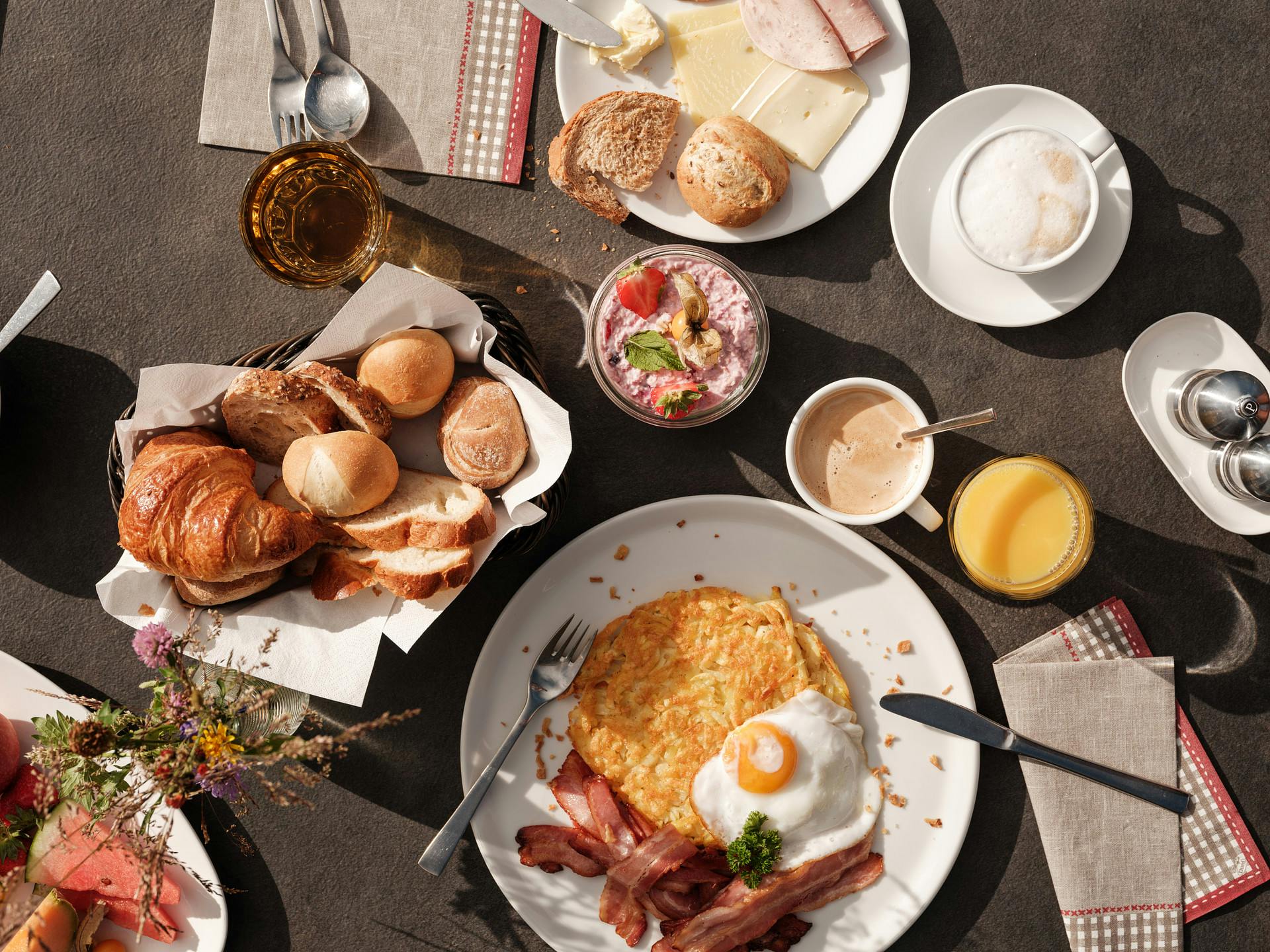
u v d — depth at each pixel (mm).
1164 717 793
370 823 810
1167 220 798
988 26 796
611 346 768
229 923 805
